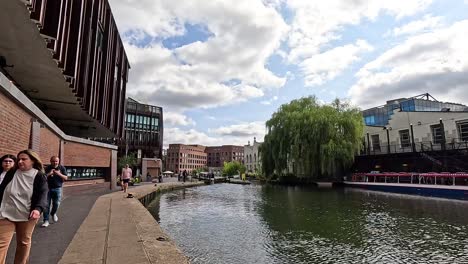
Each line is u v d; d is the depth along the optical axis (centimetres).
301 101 4153
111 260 496
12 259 473
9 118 710
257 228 1266
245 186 4119
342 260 883
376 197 2450
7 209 351
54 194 791
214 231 1211
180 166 12488
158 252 557
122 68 2556
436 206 1911
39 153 1027
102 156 2002
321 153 3447
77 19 1350
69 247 560
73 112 2134
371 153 4334
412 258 901
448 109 4028
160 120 6494
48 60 1267
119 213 972
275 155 3891
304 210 1748
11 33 1052
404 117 3944
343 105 3897
